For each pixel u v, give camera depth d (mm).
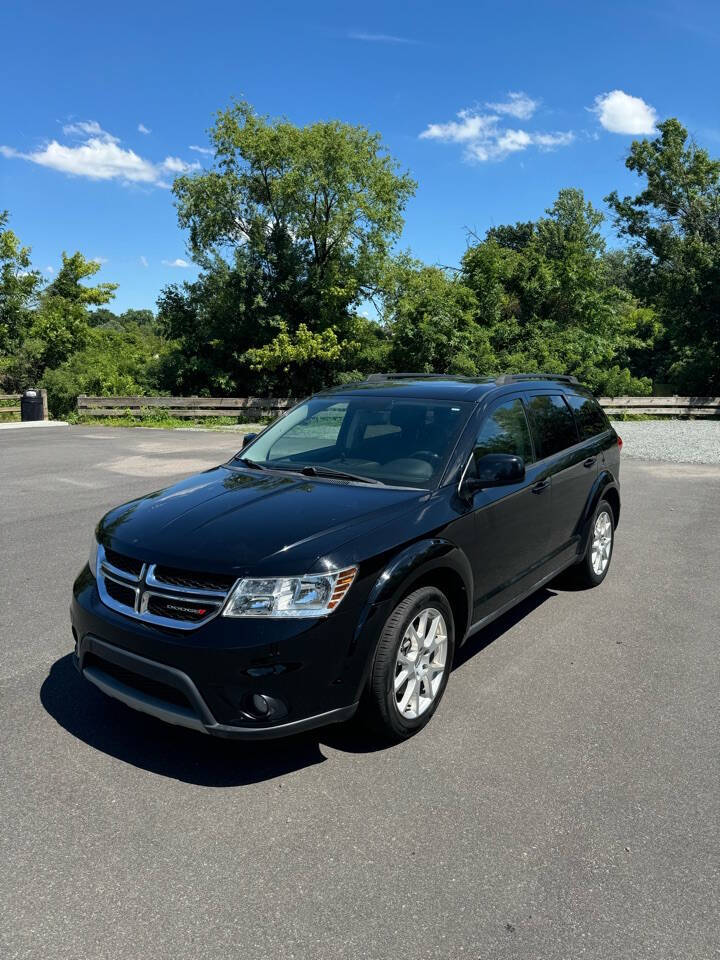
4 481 11180
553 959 2328
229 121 28594
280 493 3932
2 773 3320
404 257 31359
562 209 65500
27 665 4492
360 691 3344
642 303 37125
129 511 3938
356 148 29750
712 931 2443
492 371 24359
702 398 25281
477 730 3781
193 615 3189
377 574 3375
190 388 29016
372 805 3129
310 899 2576
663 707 4059
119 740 3629
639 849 2857
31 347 29359
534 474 4832
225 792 3215
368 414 4684
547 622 5406
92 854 2799
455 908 2541
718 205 38062
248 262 29188
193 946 2365
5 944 2359
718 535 8070
